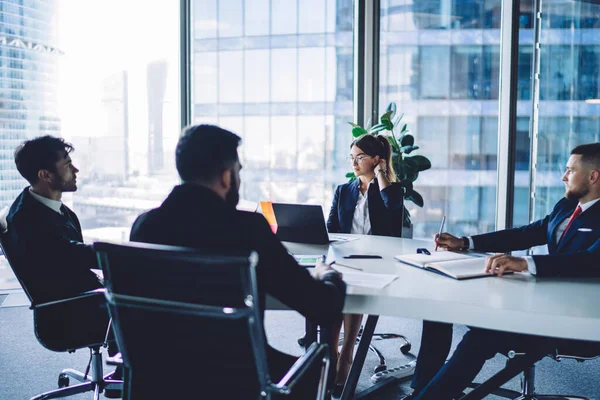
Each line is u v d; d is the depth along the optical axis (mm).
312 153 7129
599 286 1804
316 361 1557
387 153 3299
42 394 2396
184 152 1401
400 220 3211
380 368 2906
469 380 1955
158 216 1405
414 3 6293
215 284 1207
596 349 2000
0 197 4348
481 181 6852
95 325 2225
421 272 2021
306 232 2689
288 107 7949
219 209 1371
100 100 4633
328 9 6051
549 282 1859
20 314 3951
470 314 1562
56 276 2137
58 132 4582
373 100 4773
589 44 5043
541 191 5070
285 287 1383
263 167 8305
